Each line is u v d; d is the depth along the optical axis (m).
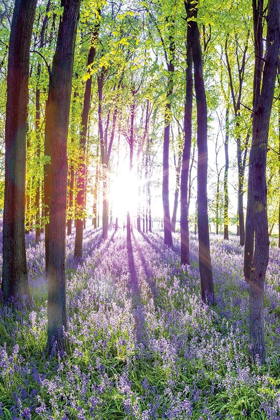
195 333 6.23
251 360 5.10
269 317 6.87
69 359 4.96
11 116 7.60
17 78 7.51
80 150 12.72
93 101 19.84
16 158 7.69
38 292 8.27
